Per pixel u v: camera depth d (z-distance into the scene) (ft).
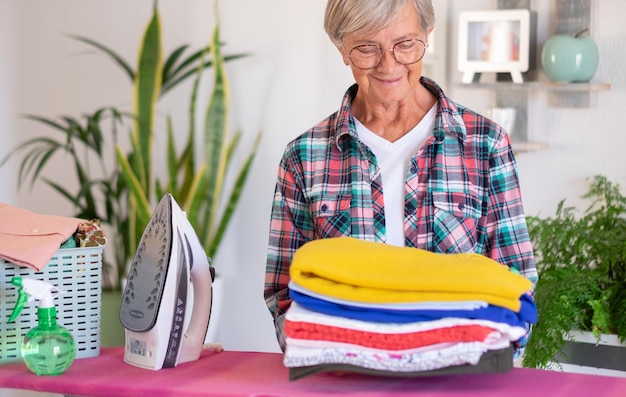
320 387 4.21
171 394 4.26
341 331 3.97
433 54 9.75
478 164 5.15
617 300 7.95
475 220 5.14
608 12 9.15
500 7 9.38
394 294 3.97
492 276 3.97
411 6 4.83
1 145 11.94
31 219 5.15
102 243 5.17
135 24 11.33
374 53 4.94
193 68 11.05
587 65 8.94
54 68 11.69
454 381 4.30
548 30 9.37
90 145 10.67
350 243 4.31
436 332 3.91
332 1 4.97
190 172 10.81
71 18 11.59
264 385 4.28
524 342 4.39
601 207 9.03
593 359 7.78
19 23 11.78
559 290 7.75
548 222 9.32
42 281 4.75
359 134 5.39
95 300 5.17
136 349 4.86
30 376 4.66
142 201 10.32
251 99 10.85
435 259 4.13
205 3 10.98
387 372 3.97
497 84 9.30
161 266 4.81
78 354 5.13
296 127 10.68
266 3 10.70
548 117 9.46
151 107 10.64
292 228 5.45
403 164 5.26
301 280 4.11
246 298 11.03
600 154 9.29
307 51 10.57
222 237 10.88
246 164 10.59
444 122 5.15
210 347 5.23
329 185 5.33
